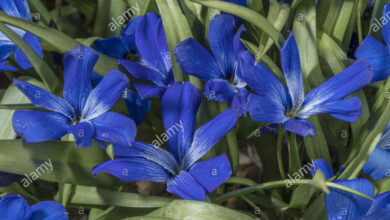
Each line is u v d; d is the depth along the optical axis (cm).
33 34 37
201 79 37
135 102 39
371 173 38
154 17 38
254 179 46
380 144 38
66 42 38
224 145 39
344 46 41
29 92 36
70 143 37
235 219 36
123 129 36
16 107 37
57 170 37
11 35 37
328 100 36
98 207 39
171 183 36
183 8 39
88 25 50
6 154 37
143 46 39
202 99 38
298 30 39
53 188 44
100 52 39
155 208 38
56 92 38
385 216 37
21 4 39
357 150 39
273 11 38
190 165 37
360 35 41
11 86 40
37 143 37
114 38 39
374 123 38
